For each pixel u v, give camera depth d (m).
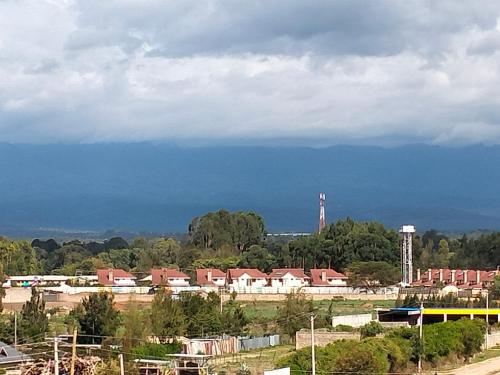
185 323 115.06
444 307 147.75
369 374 87.56
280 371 82.06
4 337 104.00
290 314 129.25
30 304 111.62
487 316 136.00
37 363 82.62
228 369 94.12
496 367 104.31
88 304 108.88
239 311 125.31
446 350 105.25
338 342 95.81
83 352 90.19
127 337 95.06
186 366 90.75
